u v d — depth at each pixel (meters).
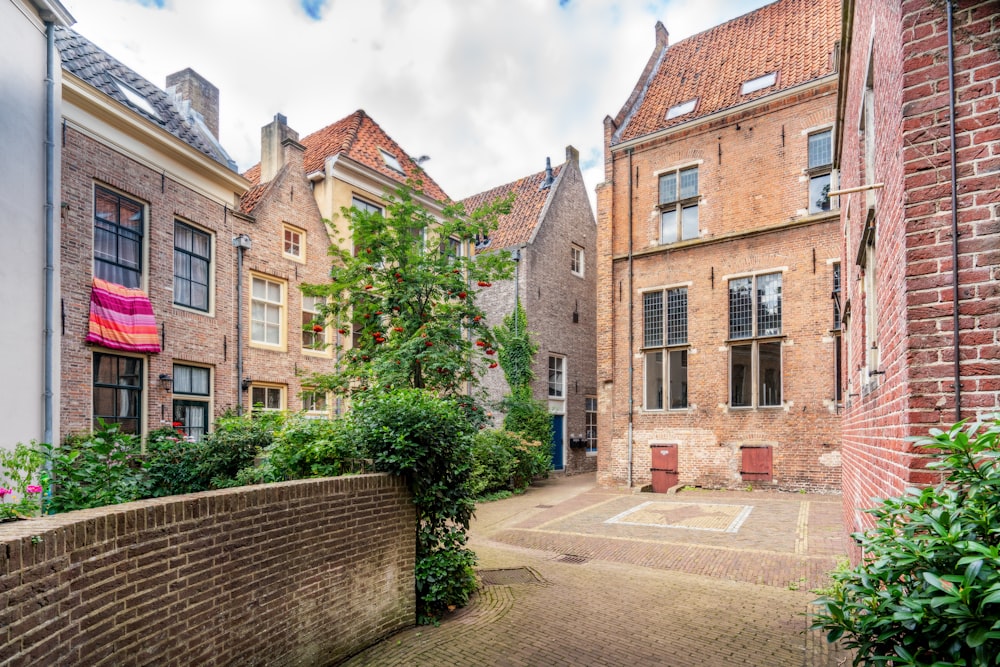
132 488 4.82
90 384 8.60
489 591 6.34
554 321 20.88
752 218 14.27
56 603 2.27
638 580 6.86
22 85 6.30
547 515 11.75
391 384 6.88
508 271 8.00
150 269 9.71
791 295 13.66
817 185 13.50
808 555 7.68
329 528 4.31
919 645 2.24
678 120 15.59
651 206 15.93
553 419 20.52
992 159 2.88
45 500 4.08
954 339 2.88
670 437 15.14
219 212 11.20
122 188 9.26
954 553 2.15
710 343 14.73
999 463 2.24
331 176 14.22
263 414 7.19
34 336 6.44
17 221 6.16
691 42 17.73
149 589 2.82
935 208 3.01
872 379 4.80
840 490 12.70
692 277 15.12
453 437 5.69
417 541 5.64
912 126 3.10
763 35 16.00
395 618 5.02
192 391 10.57
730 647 4.74
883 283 4.09
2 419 5.85
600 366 16.53
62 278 8.27
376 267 7.86
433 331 7.07
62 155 8.33
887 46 3.75
